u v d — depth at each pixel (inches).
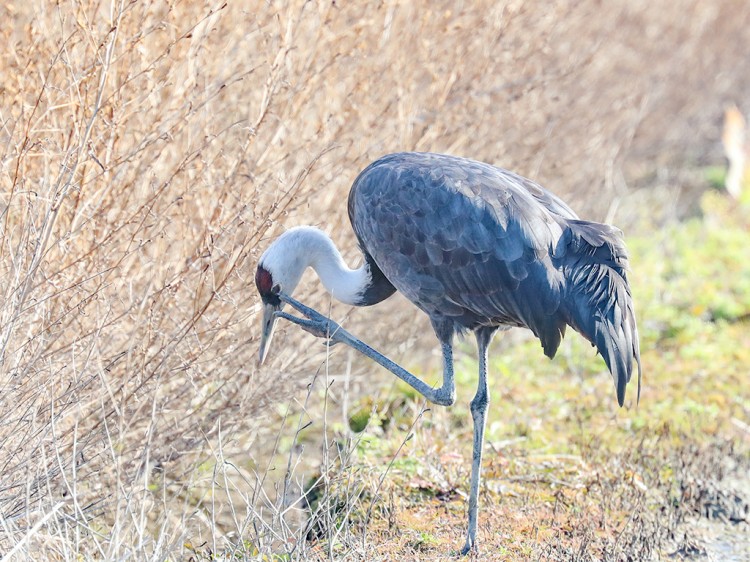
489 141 565.6
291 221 467.8
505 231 380.5
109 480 413.7
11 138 385.7
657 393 564.4
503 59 559.5
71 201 398.3
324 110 485.4
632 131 803.4
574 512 428.5
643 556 399.9
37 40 410.0
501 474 462.3
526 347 632.4
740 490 466.9
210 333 432.8
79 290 390.0
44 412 380.5
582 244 385.1
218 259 432.1
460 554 390.9
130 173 418.6
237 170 430.0
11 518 347.3
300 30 467.8
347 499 396.5
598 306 375.6
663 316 670.5
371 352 414.6
